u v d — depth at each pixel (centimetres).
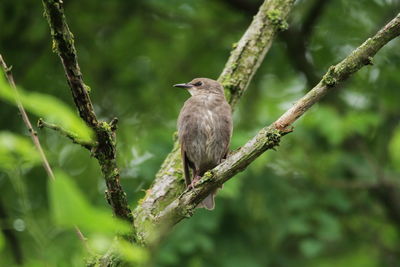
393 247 1380
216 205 1155
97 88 1537
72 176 1352
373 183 1291
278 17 863
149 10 1555
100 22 1575
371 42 593
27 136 1369
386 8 1577
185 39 1623
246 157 595
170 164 796
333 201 1248
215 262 1152
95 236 354
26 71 1445
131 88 1566
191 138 957
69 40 503
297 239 1295
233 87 852
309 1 1545
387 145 1439
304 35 1480
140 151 1312
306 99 600
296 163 1270
